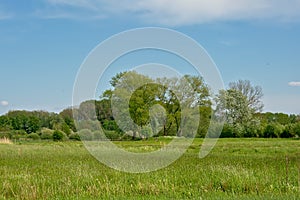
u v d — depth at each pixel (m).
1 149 31.64
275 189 12.53
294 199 10.55
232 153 30.14
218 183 13.44
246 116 61.62
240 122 61.56
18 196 11.87
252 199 10.69
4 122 55.34
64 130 49.69
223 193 12.18
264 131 59.34
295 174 14.67
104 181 13.75
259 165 18.66
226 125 59.12
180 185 13.47
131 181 14.09
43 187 12.85
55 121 52.69
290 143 41.84
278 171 15.73
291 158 23.62
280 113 75.56
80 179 14.45
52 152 28.88
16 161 22.23
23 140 48.03
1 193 12.52
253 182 13.05
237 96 62.16
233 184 13.00
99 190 12.70
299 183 12.74
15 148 32.88
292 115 72.06
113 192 12.52
